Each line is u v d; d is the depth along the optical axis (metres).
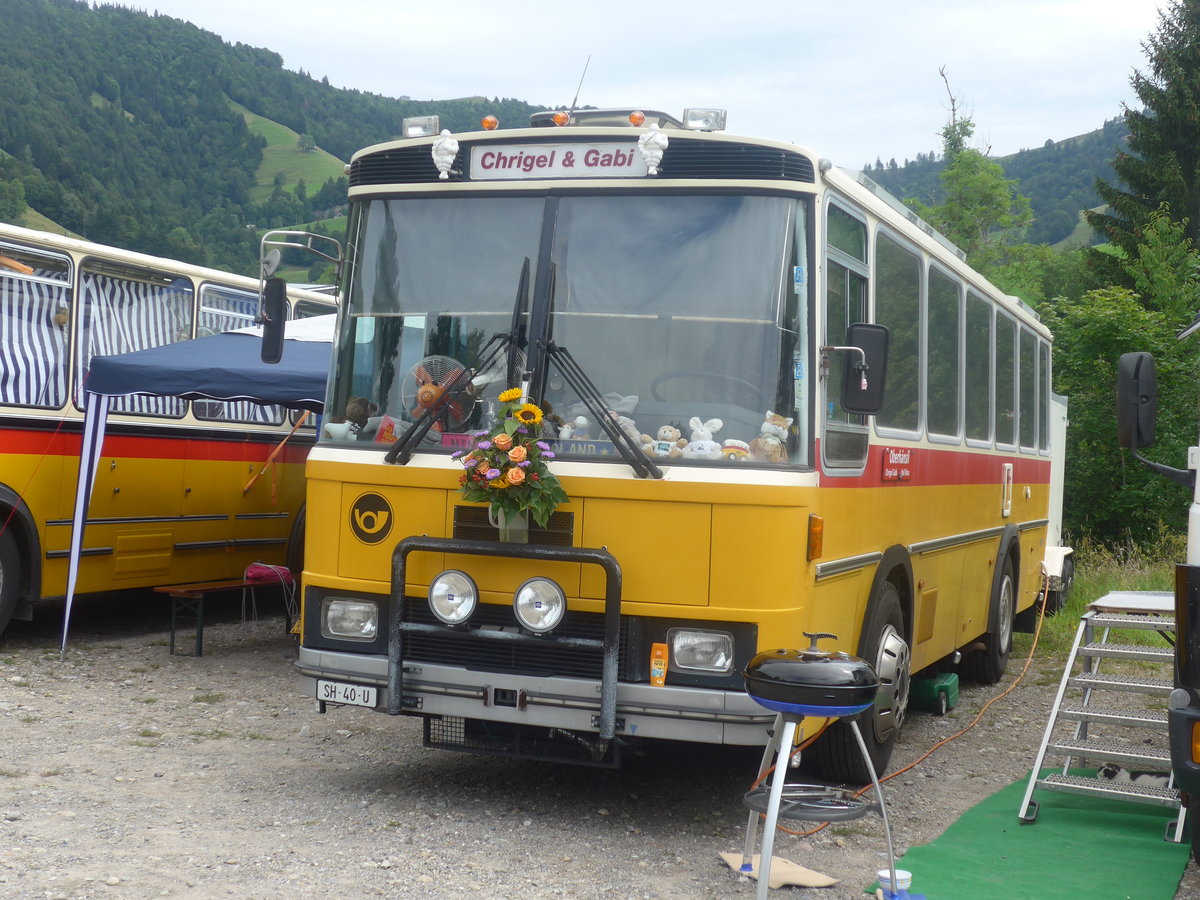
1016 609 11.28
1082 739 7.54
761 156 5.75
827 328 5.87
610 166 5.89
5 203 122.75
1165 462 21.12
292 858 5.20
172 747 7.24
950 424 8.55
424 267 6.09
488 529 5.73
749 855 5.27
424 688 5.80
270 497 12.55
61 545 10.29
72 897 4.57
